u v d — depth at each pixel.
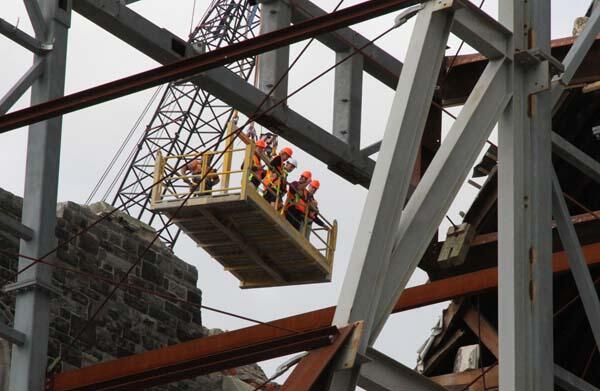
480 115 23.70
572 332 33.69
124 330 38.78
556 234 31.66
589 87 31.39
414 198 22.34
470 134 23.41
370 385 21.91
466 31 23.77
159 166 36.31
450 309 32.94
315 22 23.17
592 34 26.59
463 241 32.09
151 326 39.72
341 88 32.59
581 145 32.81
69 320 37.03
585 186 32.72
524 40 24.59
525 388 23.12
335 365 20.58
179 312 40.81
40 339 26.25
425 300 28.88
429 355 33.84
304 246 37.03
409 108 22.17
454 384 32.94
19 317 26.34
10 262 35.53
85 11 27.95
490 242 32.09
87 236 38.41
